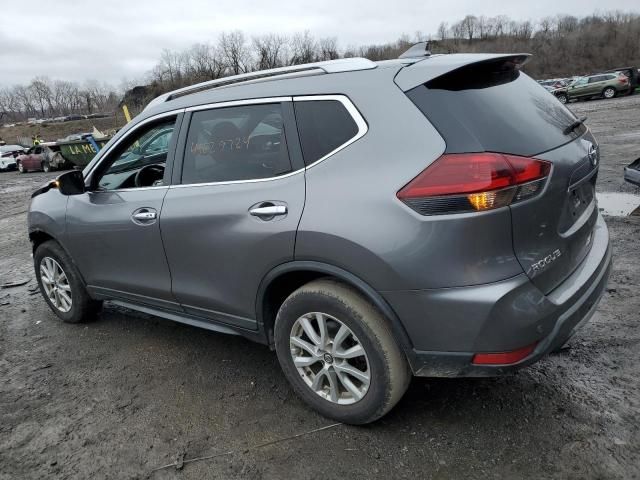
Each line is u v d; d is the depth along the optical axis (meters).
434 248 2.18
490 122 2.28
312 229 2.45
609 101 28.81
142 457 2.63
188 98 3.21
